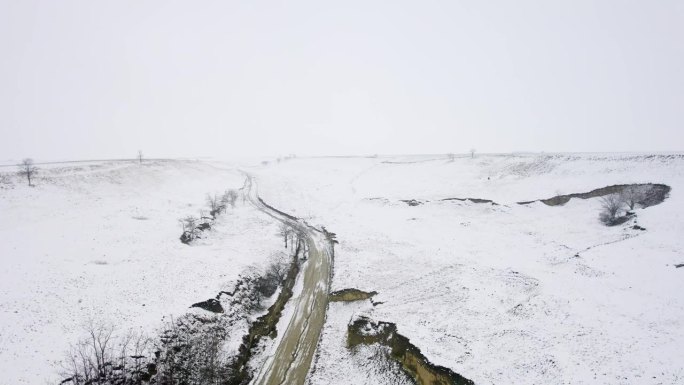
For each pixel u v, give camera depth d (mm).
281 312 43656
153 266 44656
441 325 34062
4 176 62750
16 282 35719
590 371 24922
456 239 56656
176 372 29922
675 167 63625
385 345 34562
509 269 41969
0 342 27016
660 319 28422
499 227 60094
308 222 73375
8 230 48344
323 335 38594
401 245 56188
